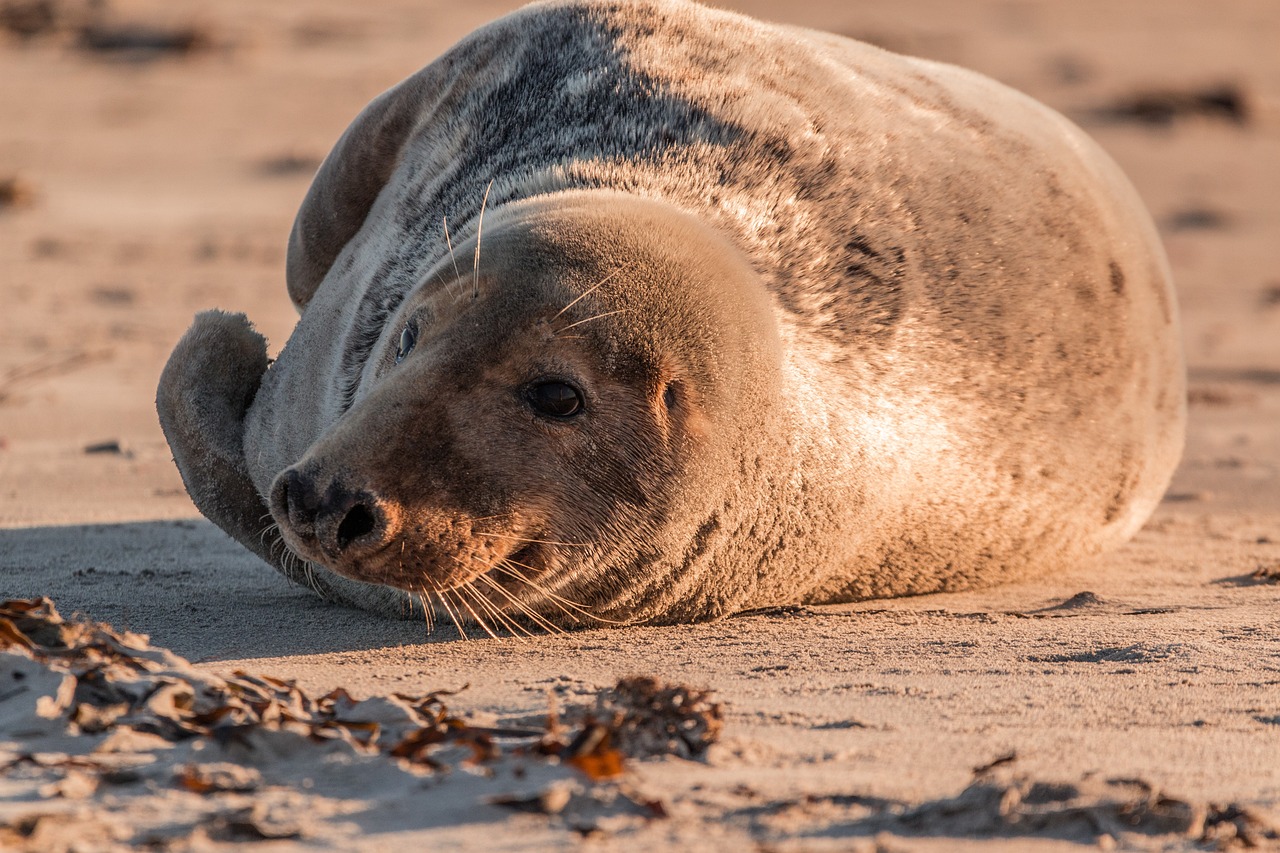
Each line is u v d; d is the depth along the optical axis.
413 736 12.23
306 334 22.19
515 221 17.66
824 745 13.07
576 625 18.84
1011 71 137.50
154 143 94.88
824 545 19.59
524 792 11.08
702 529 18.12
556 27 22.95
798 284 19.45
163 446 32.12
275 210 76.88
